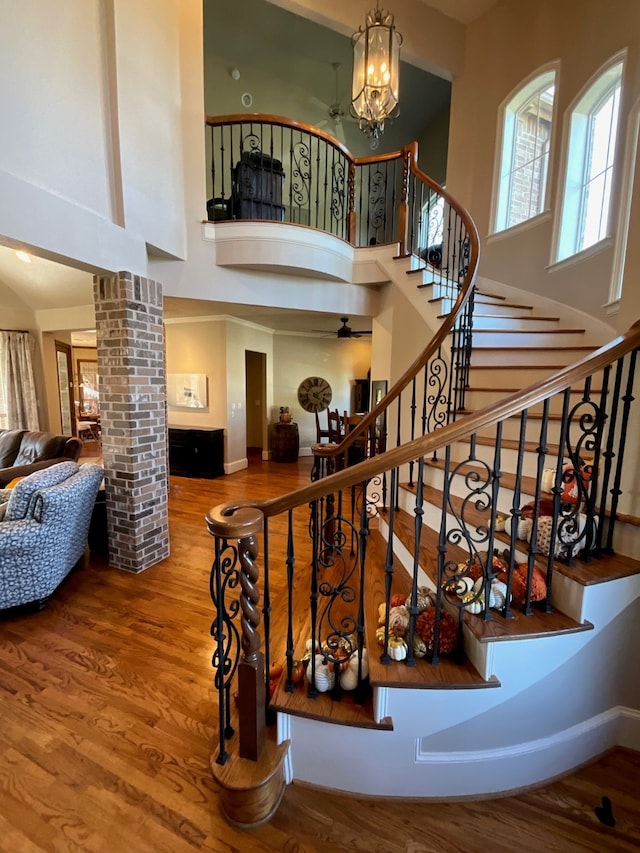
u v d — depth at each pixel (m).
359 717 1.38
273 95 6.35
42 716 1.71
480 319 3.68
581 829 1.32
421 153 7.47
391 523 1.36
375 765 1.41
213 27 5.13
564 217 4.05
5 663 2.03
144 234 2.93
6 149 2.00
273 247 3.59
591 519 1.45
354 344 8.54
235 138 6.38
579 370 1.29
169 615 2.46
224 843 1.26
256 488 5.43
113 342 2.83
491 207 4.89
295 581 2.46
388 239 8.20
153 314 3.01
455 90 5.20
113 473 2.97
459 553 1.85
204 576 2.96
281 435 7.32
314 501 1.42
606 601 1.40
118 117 2.63
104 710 1.75
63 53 2.28
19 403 5.09
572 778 1.49
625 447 1.51
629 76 3.32
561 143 4.04
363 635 1.45
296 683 1.52
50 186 2.23
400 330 4.01
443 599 1.58
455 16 4.91
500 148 4.76
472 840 1.28
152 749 1.56
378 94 3.02
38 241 2.16
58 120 2.26
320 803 1.39
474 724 1.39
